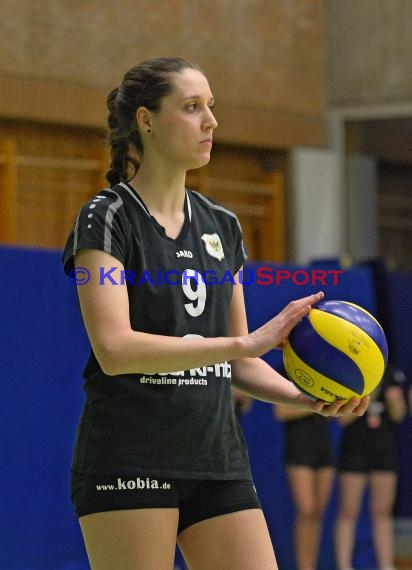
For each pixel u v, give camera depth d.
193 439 7.40
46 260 16.77
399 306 27.31
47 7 24.88
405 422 27.41
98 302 7.12
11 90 24.22
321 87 30.30
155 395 7.32
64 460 16.86
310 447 19.52
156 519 7.22
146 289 7.36
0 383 15.98
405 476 27.31
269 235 29.42
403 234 31.67
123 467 7.24
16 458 16.16
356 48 29.92
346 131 30.50
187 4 27.41
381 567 21.00
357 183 30.45
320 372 7.40
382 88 29.64
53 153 25.28
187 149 7.54
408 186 31.73
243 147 29.05
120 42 26.14
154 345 6.98
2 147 24.22
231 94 28.30
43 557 16.47
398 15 29.31
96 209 7.34
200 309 7.59
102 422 7.34
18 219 24.55
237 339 7.05
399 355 27.20
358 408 7.66
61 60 25.14
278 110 29.27
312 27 30.06
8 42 24.25
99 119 25.75
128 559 7.20
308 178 29.80
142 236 7.45
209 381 7.52
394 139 30.06
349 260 23.55
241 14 28.52
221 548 7.41
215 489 7.50
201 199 8.08
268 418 20.38
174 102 7.52
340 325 7.40
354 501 20.81
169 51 27.03
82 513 7.38
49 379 16.69
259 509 7.60
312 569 19.58
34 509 16.39
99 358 7.08
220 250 7.89
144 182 7.70
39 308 16.61
